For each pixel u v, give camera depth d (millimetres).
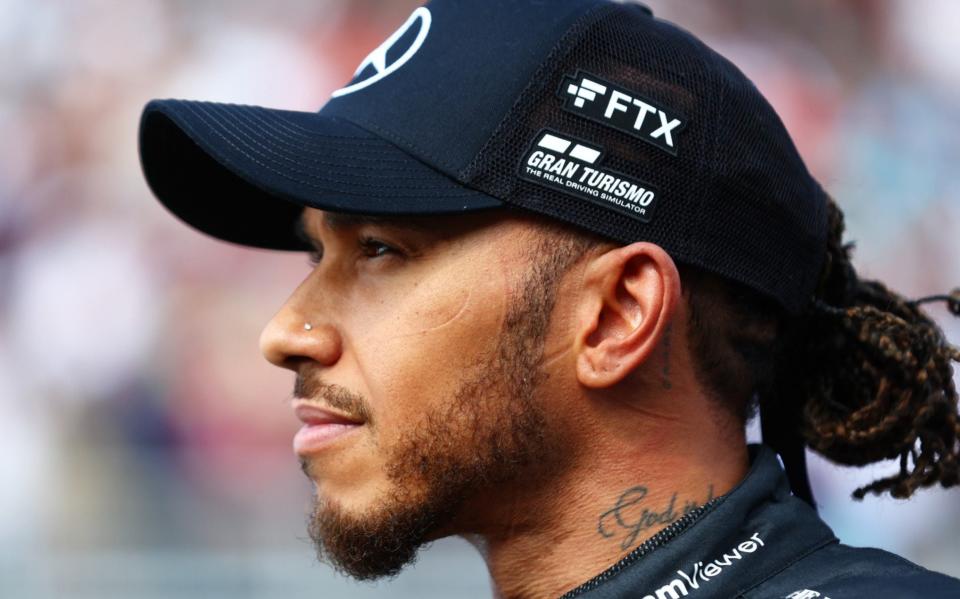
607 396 5188
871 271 20859
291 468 15242
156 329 18422
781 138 5504
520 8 5293
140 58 21172
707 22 22453
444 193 5020
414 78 5262
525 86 5074
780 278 5383
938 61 23375
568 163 5035
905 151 22266
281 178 5062
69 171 20297
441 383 5098
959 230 21859
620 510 5195
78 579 14109
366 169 5102
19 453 17391
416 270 5172
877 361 5738
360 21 22000
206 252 18688
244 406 18156
